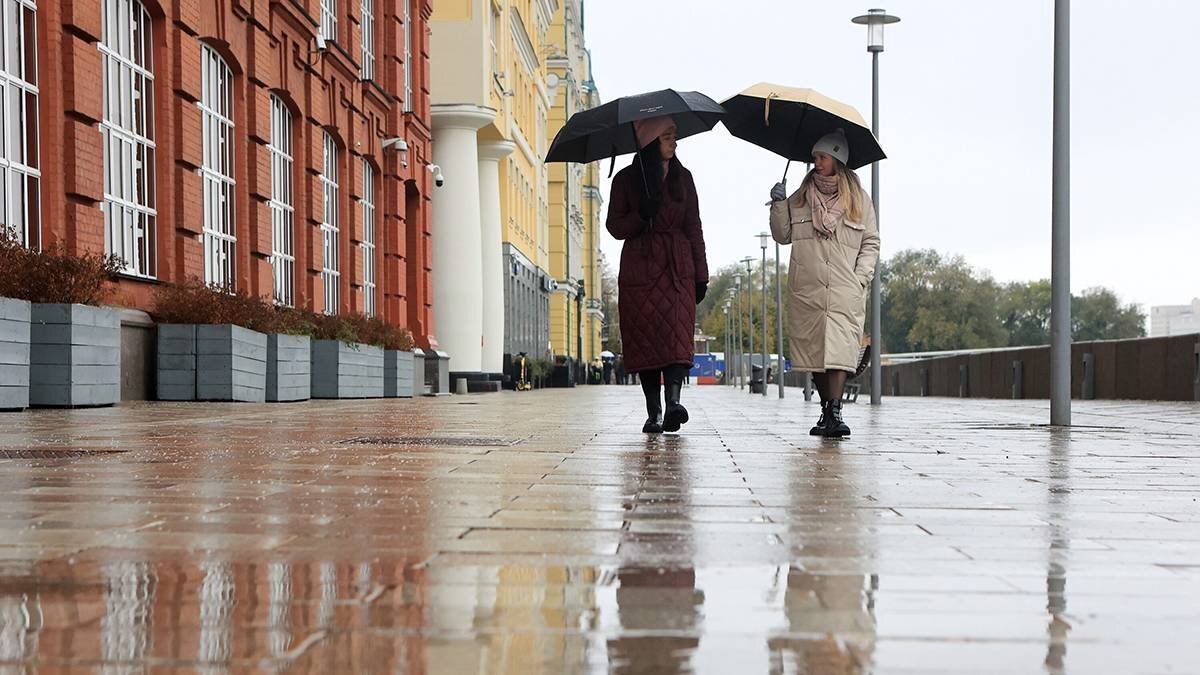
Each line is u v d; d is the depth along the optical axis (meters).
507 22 48.75
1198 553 3.85
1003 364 36.84
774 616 2.78
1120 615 2.83
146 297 17.86
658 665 2.31
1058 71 12.75
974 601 2.99
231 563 3.49
